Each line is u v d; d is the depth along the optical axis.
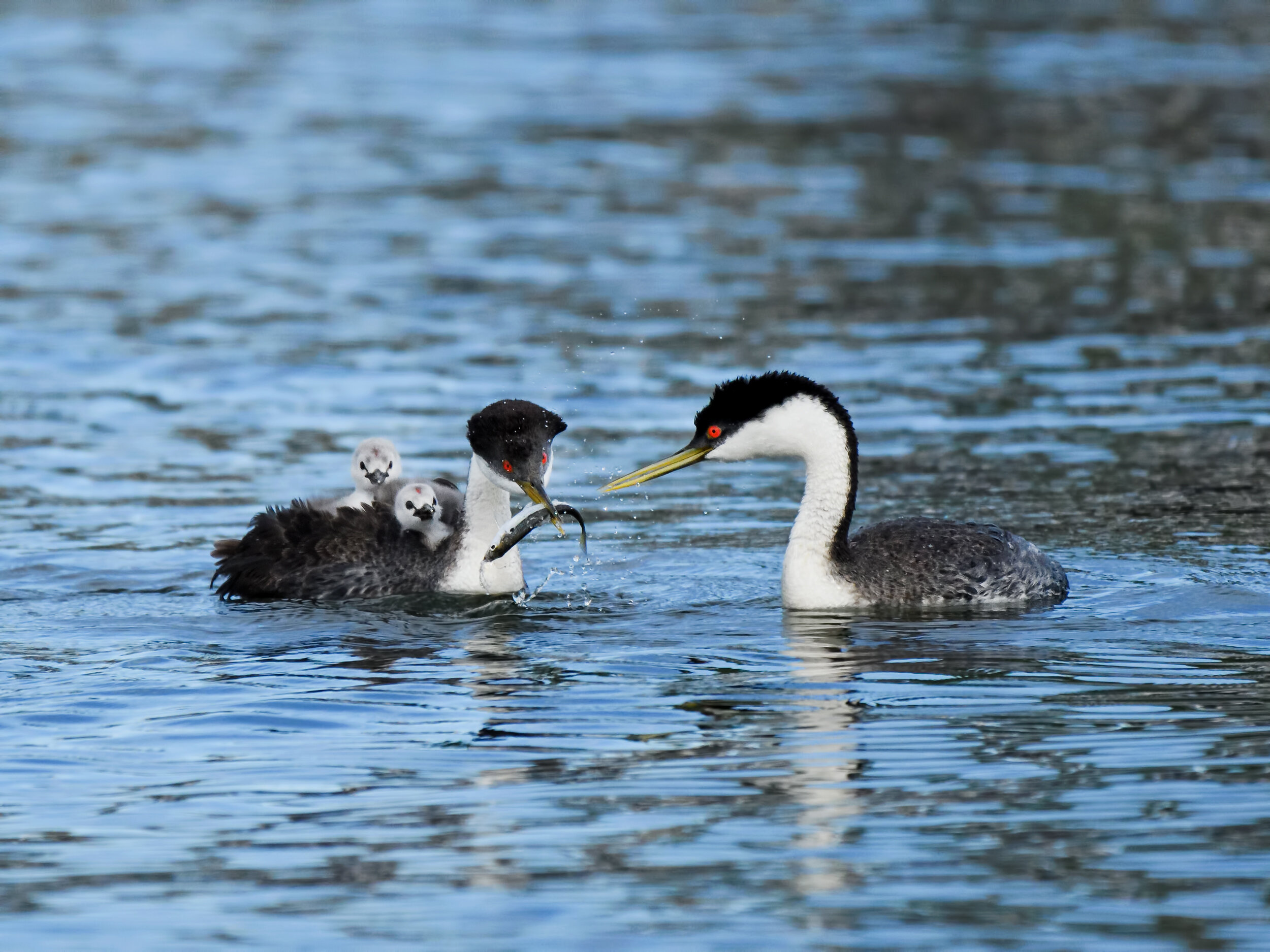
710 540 14.52
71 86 40.34
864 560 12.68
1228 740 9.23
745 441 12.85
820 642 11.52
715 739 9.44
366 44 46.31
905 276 24.47
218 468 16.55
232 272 24.92
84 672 10.88
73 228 27.66
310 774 9.01
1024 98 38.38
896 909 7.29
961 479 15.93
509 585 12.98
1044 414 18.09
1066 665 10.80
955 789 8.59
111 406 18.61
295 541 13.20
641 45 45.59
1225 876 7.53
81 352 20.70
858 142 34.34
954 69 41.72
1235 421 17.70
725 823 8.22
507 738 9.51
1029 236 26.88
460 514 13.30
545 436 12.73
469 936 7.12
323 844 8.08
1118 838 7.95
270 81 41.03
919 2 52.94
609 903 7.39
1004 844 7.91
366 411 18.44
